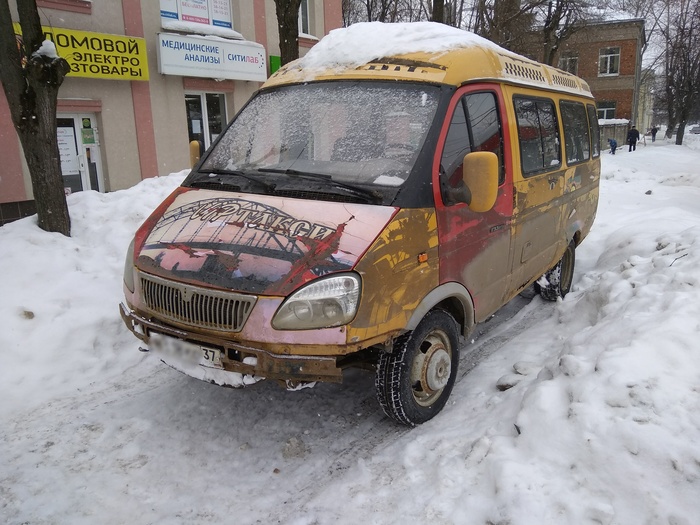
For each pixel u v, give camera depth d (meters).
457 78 3.98
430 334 3.86
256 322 3.07
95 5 11.01
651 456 2.69
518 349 4.93
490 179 3.55
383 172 3.62
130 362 4.89
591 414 2.98
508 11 20.50
